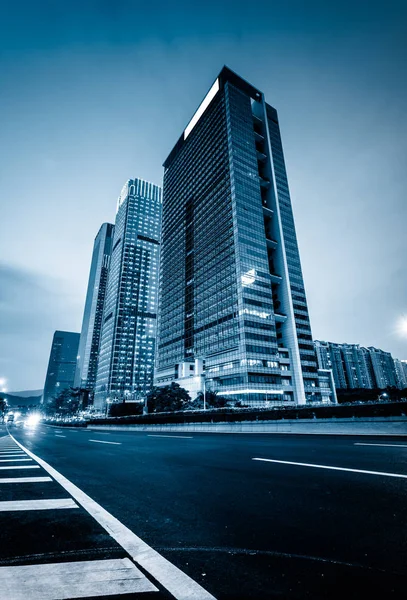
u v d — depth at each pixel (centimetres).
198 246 11119
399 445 1065
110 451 1272
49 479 695
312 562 282
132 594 234
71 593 234
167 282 13038
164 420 4144
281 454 997
